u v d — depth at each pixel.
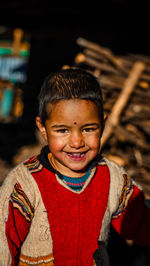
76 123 0.91
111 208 1.10
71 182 1.05
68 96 0.91
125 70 3.92
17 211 0.96
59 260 1.00
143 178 2.82
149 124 3.43
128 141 3.29
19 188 0.98
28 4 6.48
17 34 13.16
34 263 0.99
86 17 6.16
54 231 0.99
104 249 1.03
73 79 0.95
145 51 5.81
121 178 1.15
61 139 0.94
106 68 3.94
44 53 6.66
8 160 4.50
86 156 0.98
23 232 0.98
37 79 6.73
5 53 14.29
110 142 3.26
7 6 6.62
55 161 1.06
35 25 6.84
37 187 0.99
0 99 14.48
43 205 0.99
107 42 6.03
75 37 6.29
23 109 6.76
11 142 5.75
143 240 1.23
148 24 5.75
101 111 0.98
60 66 6.46
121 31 5.96
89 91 0.93
